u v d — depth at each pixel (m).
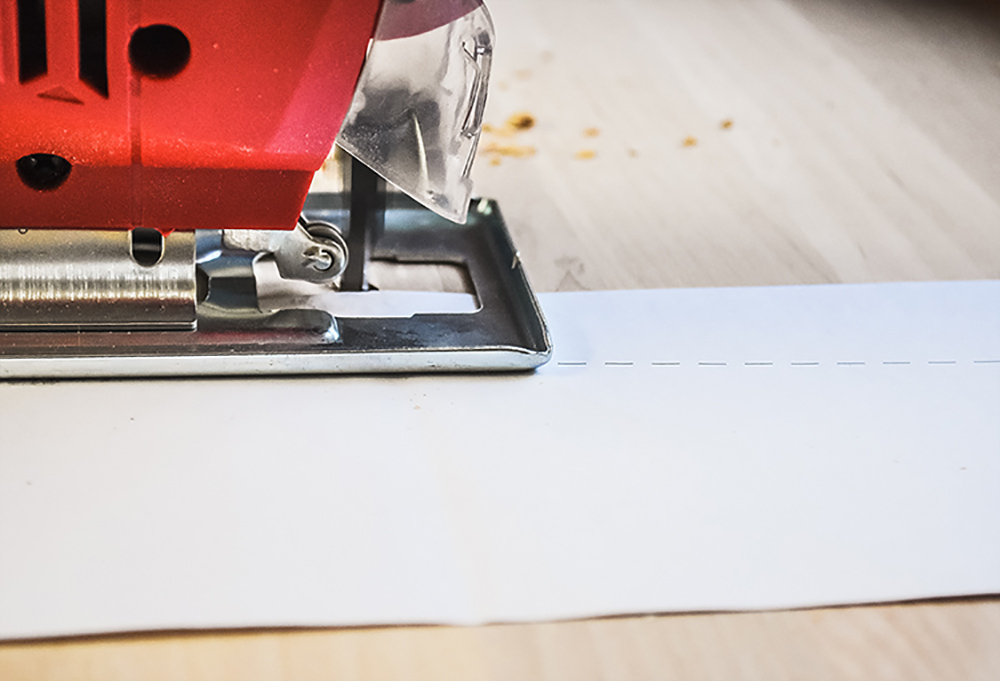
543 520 0.77
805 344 1.04
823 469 0.86
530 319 0.97
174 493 0.76
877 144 1.52
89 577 0.68
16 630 0.64
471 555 0.74
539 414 0.89
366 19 0.73
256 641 0.66
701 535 0.77
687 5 2.02
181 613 0.67
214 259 0.95
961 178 1.45
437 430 0.86
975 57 1.85
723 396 0.94
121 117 0.75
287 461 0.80
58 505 0.74
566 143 1.46
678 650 0.68
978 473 0.87
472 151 0.84
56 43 0.71
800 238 1.26
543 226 1.24
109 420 0.82
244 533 0.73
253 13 0.72
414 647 0.67
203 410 0.85
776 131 1.54
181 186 0.80
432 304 1.02
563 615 0.70
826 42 1.88
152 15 0.71
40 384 0.85
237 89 0.75
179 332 0.88
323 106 0.76
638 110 1.58
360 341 0.92
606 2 2.01
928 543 0.79
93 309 0.86
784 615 0.72
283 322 0.91
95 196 0.80
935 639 0.71
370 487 0.79
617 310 1.07
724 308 1.09
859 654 0.69
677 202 1.32
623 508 0.79
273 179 0.81
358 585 0.70
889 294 1.15
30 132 0.75
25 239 0.83
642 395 0.93
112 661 0.63
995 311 1.13
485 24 0.76
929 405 0.96
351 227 0.94
